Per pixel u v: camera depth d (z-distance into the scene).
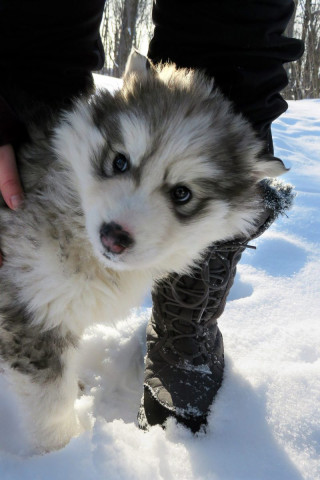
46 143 0.43
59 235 0.39
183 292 0.47
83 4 0.50
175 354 0.48
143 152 0.37
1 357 0.42
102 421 0.41
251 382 0.47
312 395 0.45
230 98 0.46
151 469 0.35
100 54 0.57
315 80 3.98
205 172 0.38
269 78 0.47
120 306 0.43
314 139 1.42
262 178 0.44
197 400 0.44
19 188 0.41
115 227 0.35
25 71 0.50
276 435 0.41
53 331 0.41
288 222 0.82
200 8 0.46
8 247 0.40
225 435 0.41
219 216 0.41
